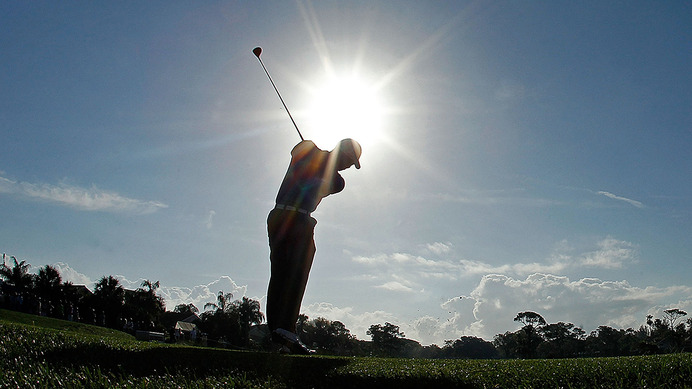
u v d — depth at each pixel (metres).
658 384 4.87
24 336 6.80
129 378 4.60
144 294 76.25
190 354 6.79
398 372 5.77
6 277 63.62
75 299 67.19
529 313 65.75
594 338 69.62
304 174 9.21
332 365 6.46
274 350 8.97
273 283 8.91
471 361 8.29
